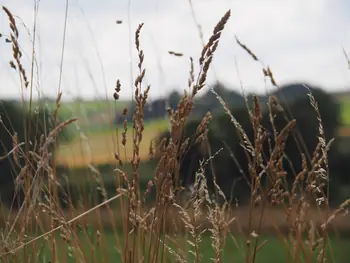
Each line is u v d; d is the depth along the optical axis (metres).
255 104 1.99
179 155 2.06
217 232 2.10
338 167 11.12
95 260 2.47
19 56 2.25
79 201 2.75
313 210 2.26
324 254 2.17
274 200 2.01
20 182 2.18
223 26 1.93
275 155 1.99
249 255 2.03
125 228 2.24
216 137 9.66
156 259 2.03
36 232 2.35
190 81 1.97
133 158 1.99
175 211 2.41
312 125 8.98
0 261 2.16
